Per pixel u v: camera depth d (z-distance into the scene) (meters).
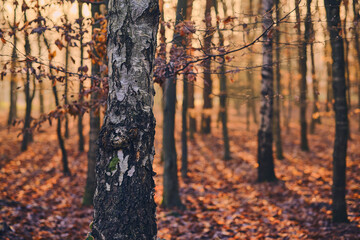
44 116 4.91
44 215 6.82
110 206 2.58
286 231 6.00
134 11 2.67
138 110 2.65
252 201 8.30
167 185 8.15
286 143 17.06
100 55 4.49
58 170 12.06
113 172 2.60
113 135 2.60
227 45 3.78
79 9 5.64
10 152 14.44
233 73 4.13
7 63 3.69
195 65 3.97
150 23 2.74
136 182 2.61
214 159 13.87
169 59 4.17
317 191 8.39
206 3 5.47
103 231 2.57
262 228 6.28
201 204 8.34
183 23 3.77
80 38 4.44
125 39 2.66
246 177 11.07
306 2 3.46
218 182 10.65
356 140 16.14
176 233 6.30
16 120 4.96
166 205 8.12
